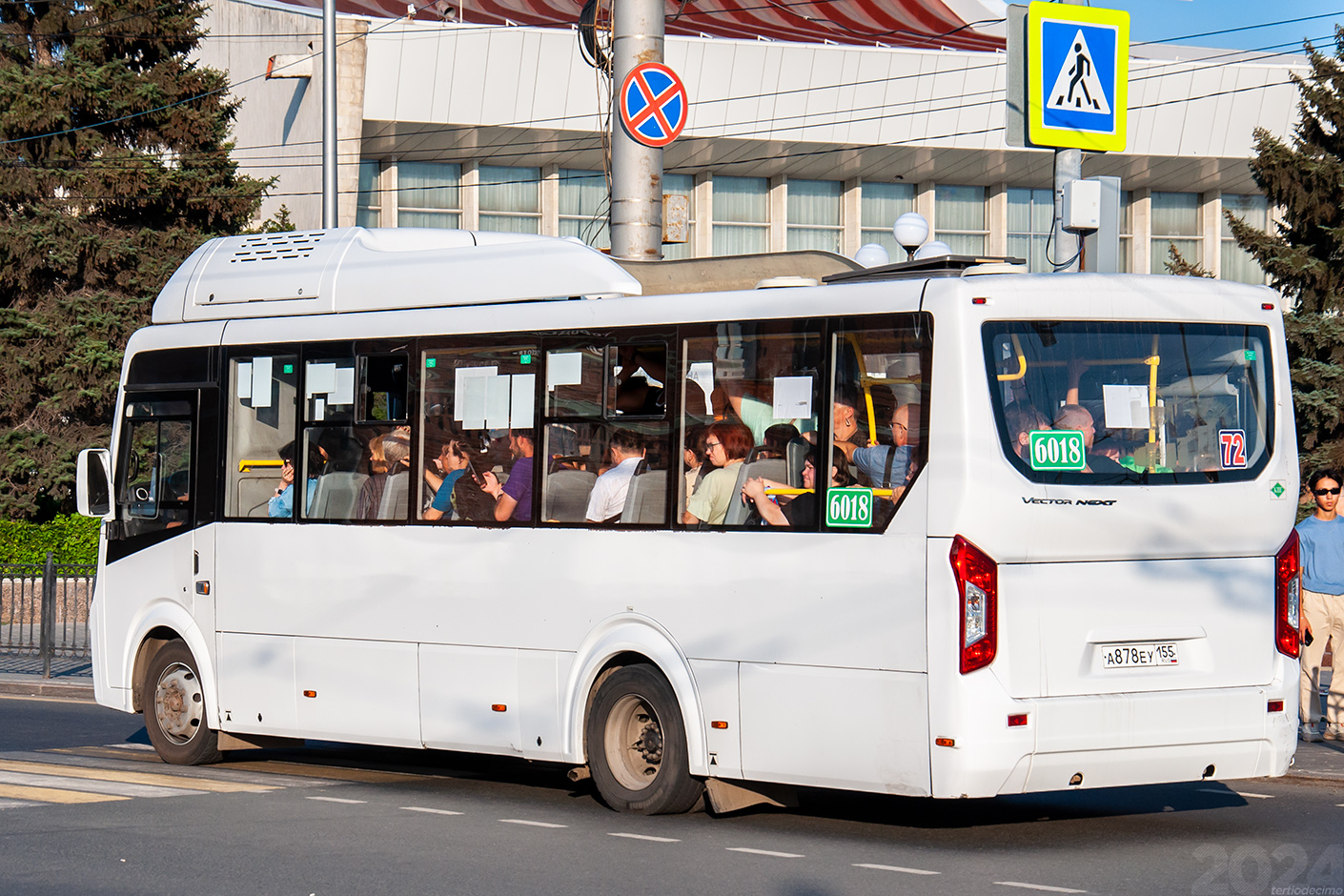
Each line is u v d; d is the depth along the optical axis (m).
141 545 13.42
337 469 12.12
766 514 9.80
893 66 50.19
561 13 55.34
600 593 10.55
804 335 9.73
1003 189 55.91
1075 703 9.01
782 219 53.94
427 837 9.77
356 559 11.90
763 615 9.73
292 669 12.27
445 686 11.34
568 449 10.84
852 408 9.48
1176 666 9.41
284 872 8.70
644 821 10.34
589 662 10.60
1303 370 29.41
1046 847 9.45
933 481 9.02
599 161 50.81
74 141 32.97
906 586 9.09
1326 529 13.98
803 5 60.22
